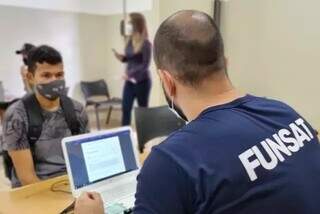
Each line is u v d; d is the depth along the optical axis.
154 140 2.42
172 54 0.80
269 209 0.71
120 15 5.32
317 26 2.06
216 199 0.69
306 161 0.80
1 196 1.47
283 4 2.17
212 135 0.74
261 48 2.29
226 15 2.37
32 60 1.76
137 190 0.75
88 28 5.49
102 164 1.44
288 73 2.21
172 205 0.70
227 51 2.40
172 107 0.89
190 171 0.70
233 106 0.81
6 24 4.65
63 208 1.36
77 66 5.45
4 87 4.67
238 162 0.72
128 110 4.52
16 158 1.70
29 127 1.74
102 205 1.08
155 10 2.71
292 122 0.85
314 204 0.77
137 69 4.33
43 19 5.00
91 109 5.48
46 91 1.75
